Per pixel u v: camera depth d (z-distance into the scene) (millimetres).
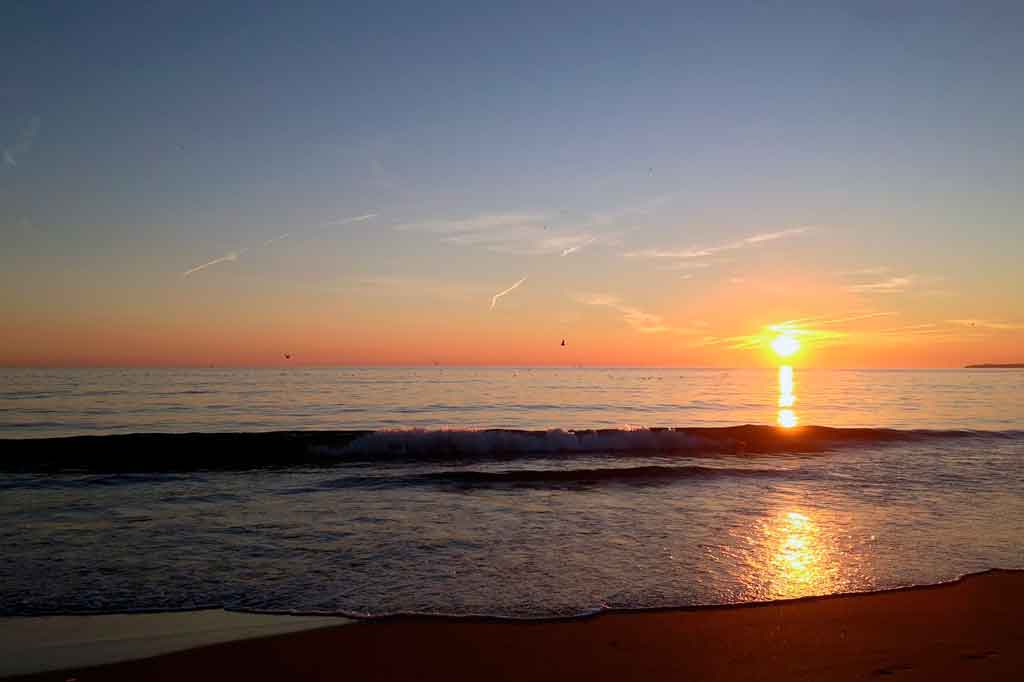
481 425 31016
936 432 22594
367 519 10078
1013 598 6781
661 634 5793
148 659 5250
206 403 45688
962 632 5891
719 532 9344
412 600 6570
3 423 30984
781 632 5859
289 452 17359
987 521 10117
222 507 10930
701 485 13297
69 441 17094
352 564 7738
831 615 6266
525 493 12352
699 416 37469
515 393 63656
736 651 5461
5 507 10820
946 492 12594
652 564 7801
